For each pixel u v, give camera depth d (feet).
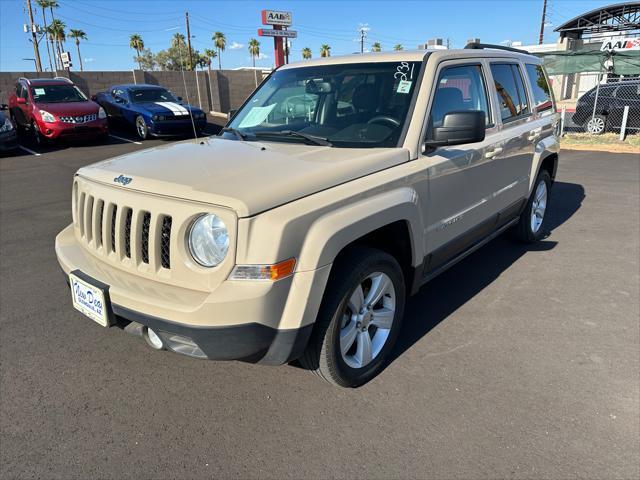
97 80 74.02
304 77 12.66
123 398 9.60
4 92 65.87
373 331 10.19
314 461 7.95
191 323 7.47
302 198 8.09
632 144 42.68
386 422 8.83
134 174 8.84
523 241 17.92
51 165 36.88
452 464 7.83
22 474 7.72
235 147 10.47
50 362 10.83
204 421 8.92
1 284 15.02
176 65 238.68
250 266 7.39
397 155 9.96
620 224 20.51
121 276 8.59
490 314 12.82
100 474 7.72
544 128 16.99
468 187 12.10
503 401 9.34
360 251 9.12
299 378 10.20
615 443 8.22
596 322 12.33
